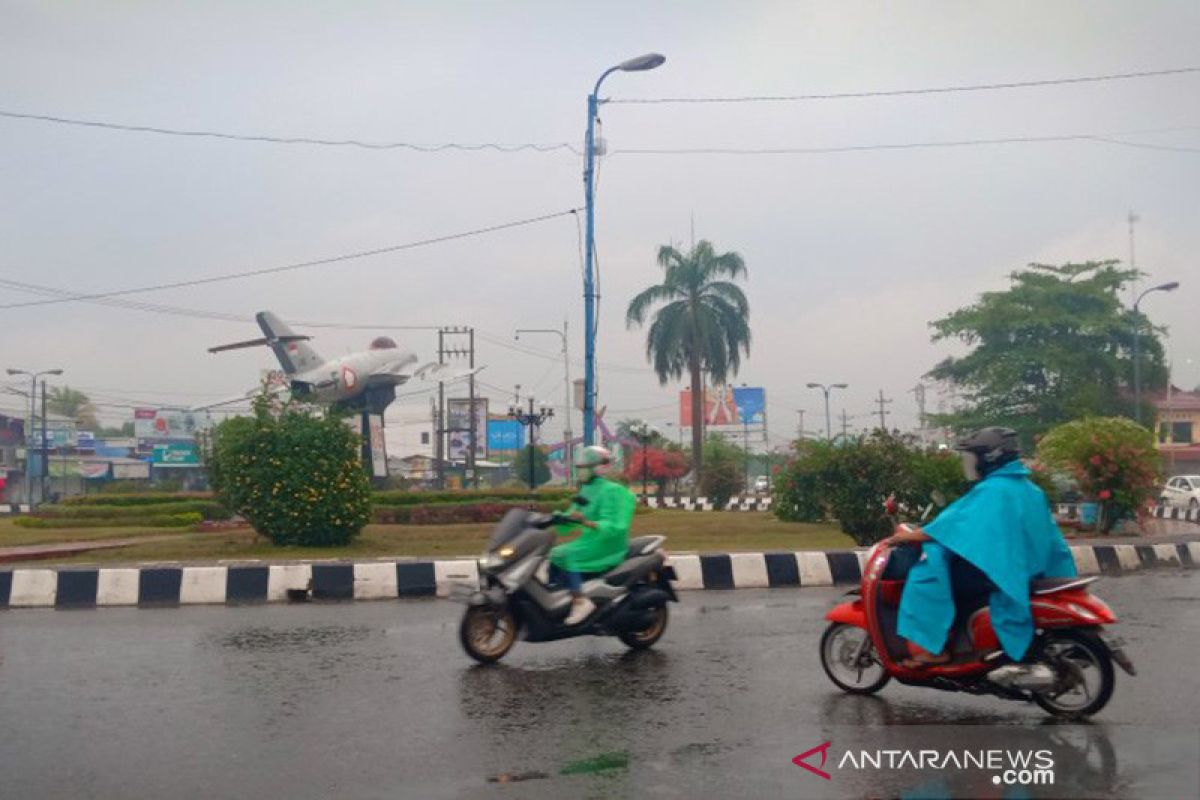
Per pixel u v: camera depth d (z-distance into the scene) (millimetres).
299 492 19812
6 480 81625
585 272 26703
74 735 6660
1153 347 58625
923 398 88375
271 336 50062
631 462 55125
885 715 6949
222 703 7461
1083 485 22688
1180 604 12047
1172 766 5750
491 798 5379
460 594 8820
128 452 100312
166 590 13312
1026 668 6578
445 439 96625
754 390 91438
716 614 11570
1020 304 58969
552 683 8047
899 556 7184
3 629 10922
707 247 53562
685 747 6242
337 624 11039
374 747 6320
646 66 25703
